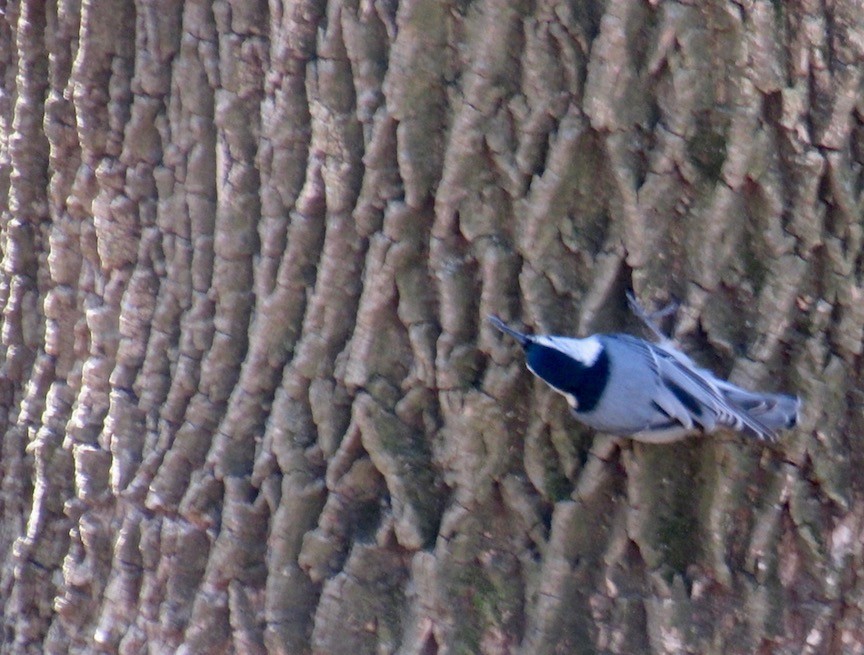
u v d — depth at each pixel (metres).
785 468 7.29
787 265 7.14
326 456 7.68
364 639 7.70
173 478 8.04
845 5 6.86
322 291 7.59
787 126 6.99
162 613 8.07
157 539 8.07
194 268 8.02
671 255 7.27
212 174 7.96
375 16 7.27
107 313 8.32
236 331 7.92
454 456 7.52
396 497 7.56
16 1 8.61
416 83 7.25
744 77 6.95
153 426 8.17
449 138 7.29
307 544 7.71
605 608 7.51
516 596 7.56
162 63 7.96
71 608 8.53
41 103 8.55
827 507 7.37
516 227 7.32
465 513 7.52
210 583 7.91
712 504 7.34
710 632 7.41
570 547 7.46
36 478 8.77
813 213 7.07
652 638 7.44
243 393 7.83
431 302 7.49
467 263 7.43
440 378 7.47
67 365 8.67
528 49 7.09
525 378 7.43
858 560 7.41
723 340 7.28
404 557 7.69
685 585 7.42
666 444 7.34
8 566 8.96
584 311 7.35
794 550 7.41
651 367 6.93
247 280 7.89
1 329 9.14
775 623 7.39
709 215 7.14
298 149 7.63
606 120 7.07
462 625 7.56
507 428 7.48
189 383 8.03
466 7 7.14
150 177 8.12
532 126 7.16
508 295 7.41
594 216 7.31
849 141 7.04
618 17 6.93
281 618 7.75
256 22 7.64
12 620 8.88
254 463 7.85
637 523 7.38
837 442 7.30
